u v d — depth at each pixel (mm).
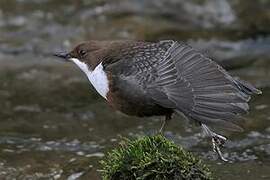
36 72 14703
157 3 17250
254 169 10086
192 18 16938
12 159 10664
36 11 17266
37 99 13266
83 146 11180
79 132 11789
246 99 7398
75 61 9195
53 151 10992
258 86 13609
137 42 8391
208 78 7359
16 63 15227
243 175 9859
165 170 8156
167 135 11516
